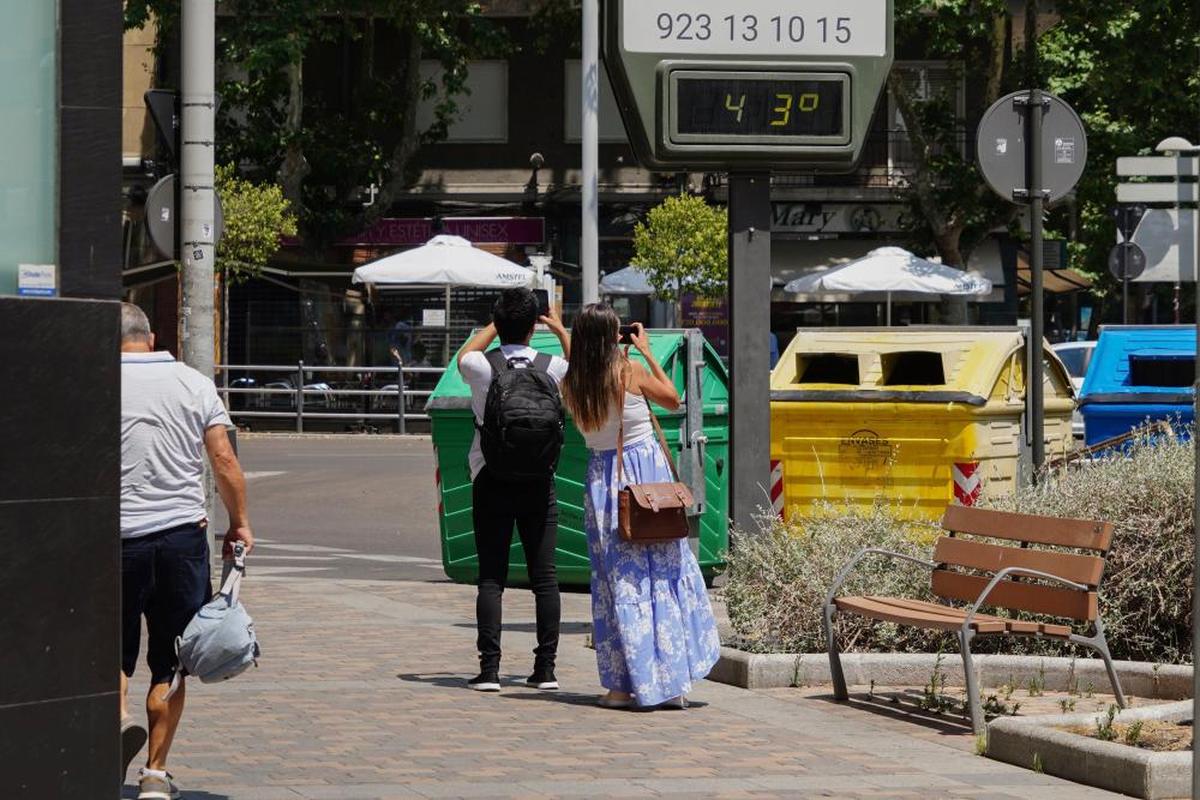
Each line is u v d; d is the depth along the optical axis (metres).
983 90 75.56
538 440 16.30
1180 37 68.62
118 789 10.12
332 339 61.72
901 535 18.00
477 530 16.62
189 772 12.81
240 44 67.25
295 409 60.34
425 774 12.84
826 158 19.25
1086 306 85.75
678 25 19.14
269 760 13.27
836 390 24.58
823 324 74.62
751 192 19.27
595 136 44.47
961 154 73.19
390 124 74.56
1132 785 12.44
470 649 19.25
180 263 24.11
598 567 15.75
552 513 16.72
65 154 10.08
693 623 15.77
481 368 16.50
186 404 11.91
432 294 62.91
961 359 24.98
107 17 10.21
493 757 13.48
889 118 75.00
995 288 75.31
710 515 25.23
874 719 15.24
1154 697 16.08
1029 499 18.45
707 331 65.75
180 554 11.83
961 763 13.51
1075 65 70.75
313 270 62.16
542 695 16.39
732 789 12.45
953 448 24.14
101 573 10.05
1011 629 14.59
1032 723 13.61
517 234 75.69
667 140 19.05
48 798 9.84
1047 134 20.50
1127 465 18.34
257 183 70.88
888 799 12.20
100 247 10.20
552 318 16.77
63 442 9.90
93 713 10.02
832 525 18.34
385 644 19.53
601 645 15.75
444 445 24.66
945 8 67.81
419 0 69.81
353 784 12.45
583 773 12.94
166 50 69.19
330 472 43.97
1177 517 17.47
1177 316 36.31
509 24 76.31
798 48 19.23
